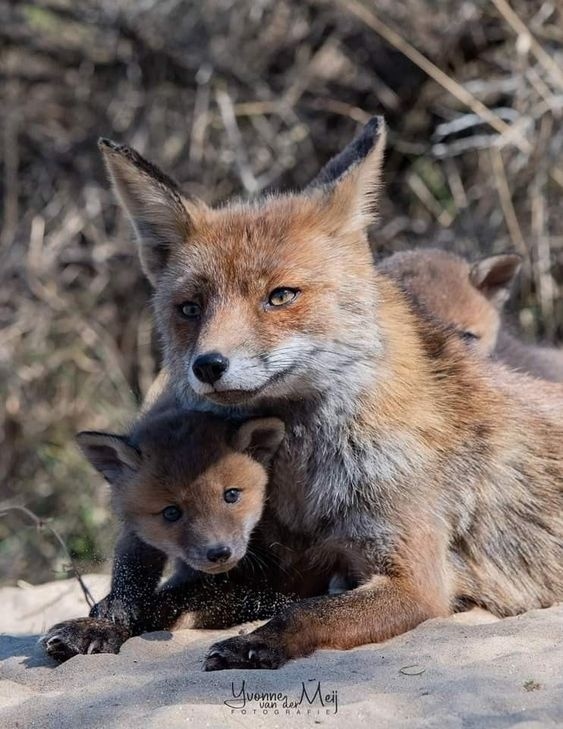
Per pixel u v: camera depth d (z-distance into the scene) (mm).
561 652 7785
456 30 22156
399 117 22953
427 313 10812
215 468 9391
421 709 6957
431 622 9070
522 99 20688
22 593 13703
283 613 8648
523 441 10234
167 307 9867
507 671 7469
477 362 10531
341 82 23016
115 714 7273
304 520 9844
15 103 23766
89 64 23641
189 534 9242
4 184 23891
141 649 8945
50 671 8609
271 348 9148
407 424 9617
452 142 22609
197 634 9414
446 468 9773
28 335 22750
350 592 9039
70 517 20969
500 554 10102
